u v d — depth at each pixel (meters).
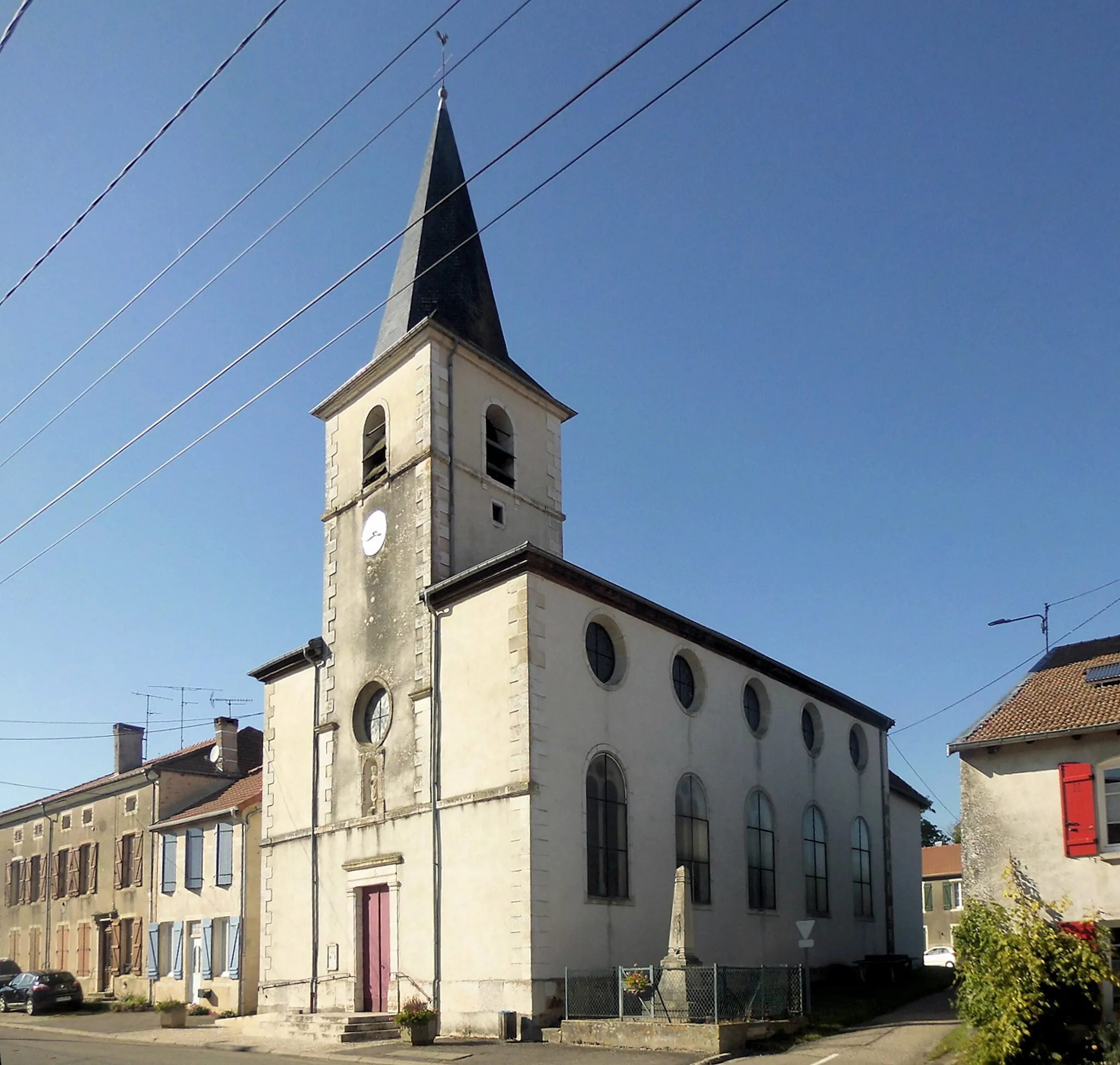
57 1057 18.31
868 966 27.42
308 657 25.25
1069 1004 14.91
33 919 38.81
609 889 20.86
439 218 27.72
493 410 26.47
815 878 28.19
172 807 33.72
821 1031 18.91
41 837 39.47
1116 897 15.60
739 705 26.53
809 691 30.05
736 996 18.00
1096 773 16.16
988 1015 14.96
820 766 29.73
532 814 19.48
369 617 24.23
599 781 21.27
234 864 29.05
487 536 24.72
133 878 33.75
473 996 19.53
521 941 18.97
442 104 29.75
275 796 25.42
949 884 48.56
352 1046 19.03
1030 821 16.47
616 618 22.75
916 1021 20.09
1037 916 15.67
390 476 24.77
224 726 35.66
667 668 24.11
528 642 20.36
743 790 25.84
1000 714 17.61
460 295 26.89
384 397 25.80
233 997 27.80
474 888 20.06
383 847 22.17
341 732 24.05
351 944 22.31
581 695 21.30
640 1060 16.17
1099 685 17.66
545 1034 18.30
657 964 21.44
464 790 20.77
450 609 22.22
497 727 20.48
